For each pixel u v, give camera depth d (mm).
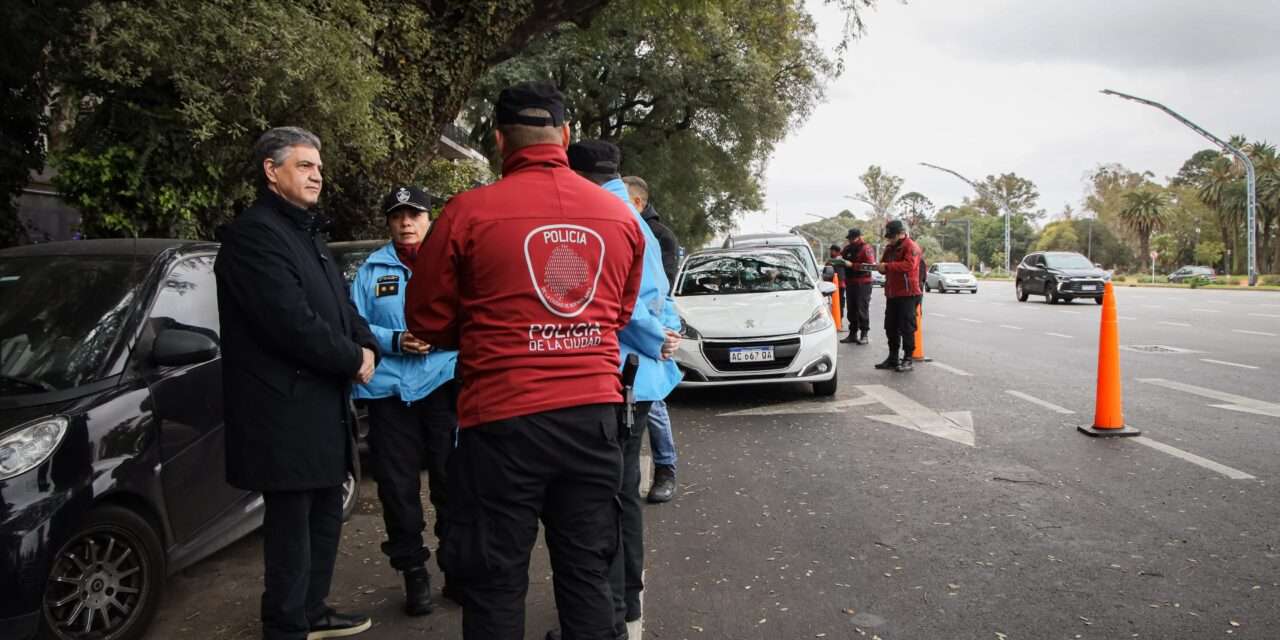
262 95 7273
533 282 2445
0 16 6473
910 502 5320
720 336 8555
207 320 4434
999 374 10391
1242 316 18938
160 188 7168
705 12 17156
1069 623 3604
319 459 3258
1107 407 6883
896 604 3852
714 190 32125
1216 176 83125
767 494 5609
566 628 2584
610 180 3611
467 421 2484
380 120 8828
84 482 3455
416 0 10938
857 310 14562
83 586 3492
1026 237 136250
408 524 3896
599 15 17266
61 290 4105
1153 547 4418
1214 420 7312
